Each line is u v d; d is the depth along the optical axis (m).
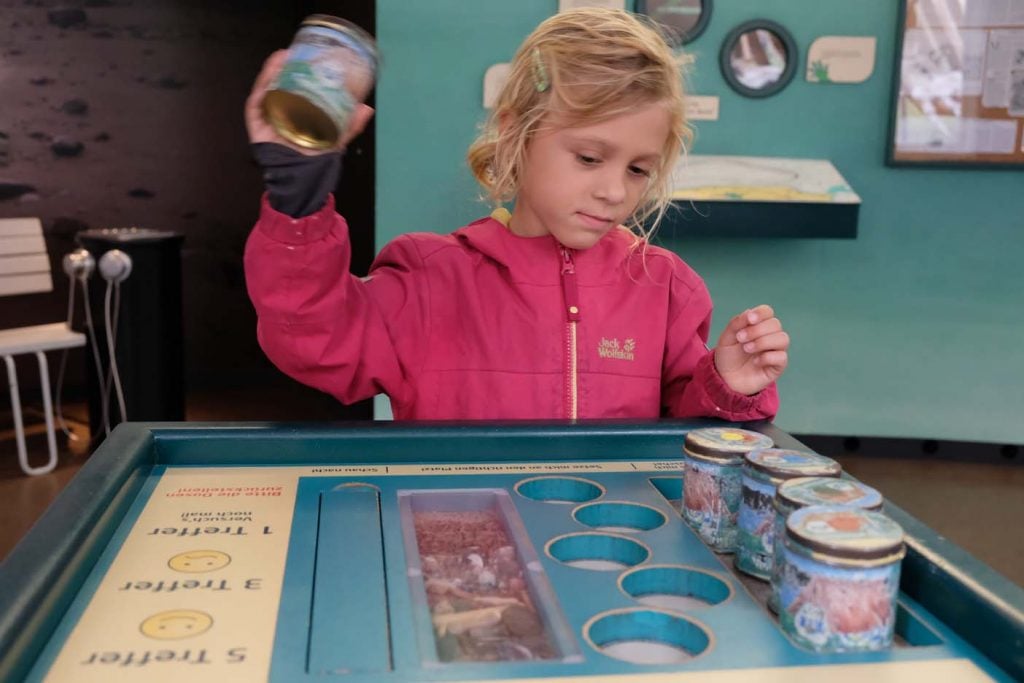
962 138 3.54
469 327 1.29
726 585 0.75
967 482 3.55
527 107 1.07
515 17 3.34
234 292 4.96
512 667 0.60
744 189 3.27
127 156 4.68
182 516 0.85
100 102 4.60
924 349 3.75
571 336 1.29
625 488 0.96
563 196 1.05
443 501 0.93
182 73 4.70
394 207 3.43
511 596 0.74
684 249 3.63
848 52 3.46
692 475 0.86
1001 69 3.49
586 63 1.01
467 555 0.81
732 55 3.44
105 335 3.74
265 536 0.81
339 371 1.10
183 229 4.82
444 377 1.29
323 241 0.98
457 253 1.32
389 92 3.37
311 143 0.91
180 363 3.85
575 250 1.32
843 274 3.68
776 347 1.05
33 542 0.68
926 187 3.62
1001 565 2.80
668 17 3.38
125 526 0.82
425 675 0.59
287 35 4.82
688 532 0.85
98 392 3.81
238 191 4.88
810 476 0.75
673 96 1.05
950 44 3.48
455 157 3.41
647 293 1.34
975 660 0.63
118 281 3.63
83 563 0.71
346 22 0.86
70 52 4.52
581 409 1.28
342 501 0.90
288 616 0.67
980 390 3.79
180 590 0.70
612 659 0.62
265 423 1.03
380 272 1.30
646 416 1.30
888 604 0.64
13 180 4.53
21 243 3.84
